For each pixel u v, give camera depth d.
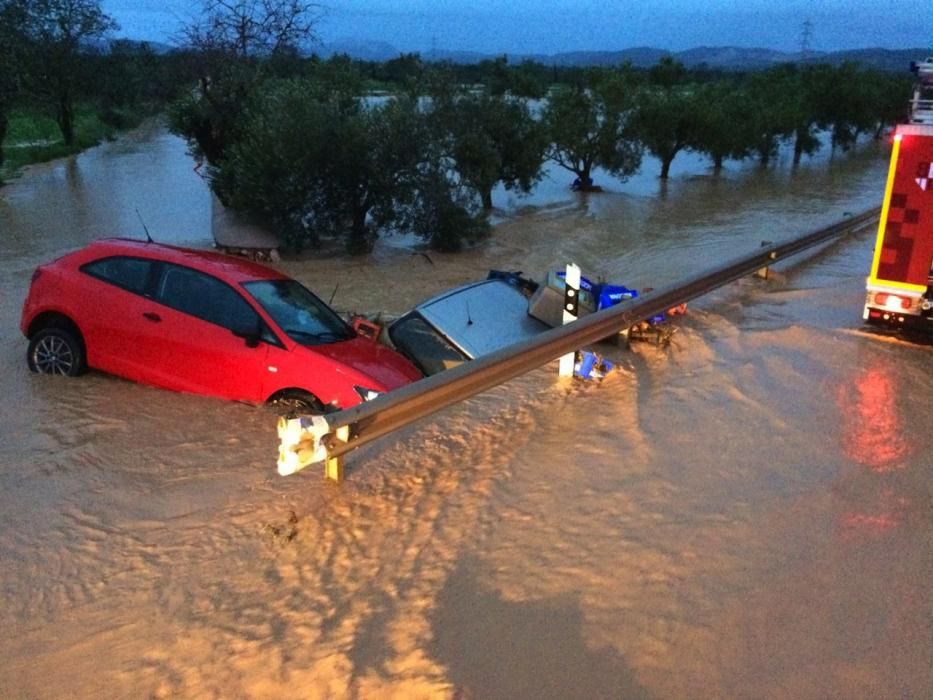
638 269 15.96
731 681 3.36
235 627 3.95
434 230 18.14
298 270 16.20
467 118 23.39
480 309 8.53
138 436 6.49
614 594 4.04
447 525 4.88
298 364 6.91
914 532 4.62
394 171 17.66
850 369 7.85
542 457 5.84
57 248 17.28
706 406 6.77
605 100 31.06
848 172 39.31
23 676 3.66
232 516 5.15
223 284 7.37
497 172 23.77
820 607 3.88
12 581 4.49
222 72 22.08
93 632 3.98
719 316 10.04
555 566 4.34
